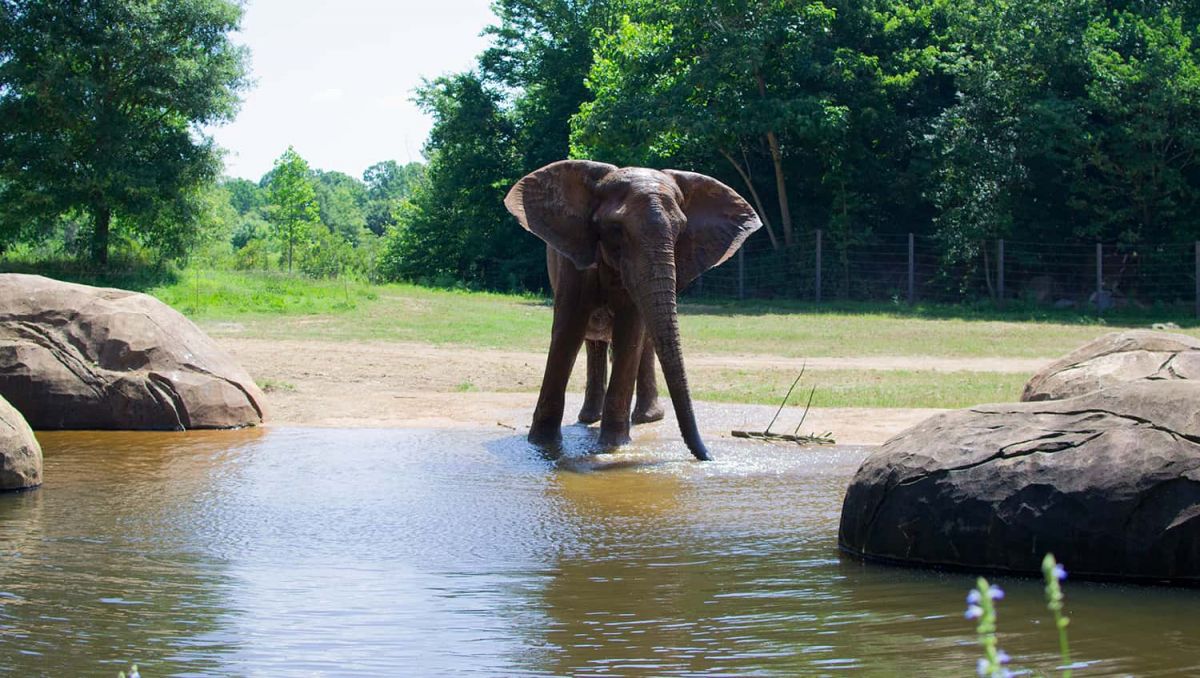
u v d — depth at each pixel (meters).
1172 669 4.45
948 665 4.56
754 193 41.50
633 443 11.12
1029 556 6.04
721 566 6.35
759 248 41.31
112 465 9.96
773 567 6.33
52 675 4.53
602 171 10.69
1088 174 37.69
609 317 11.38
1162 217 35.94
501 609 5.49
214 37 37.25
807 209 42.88
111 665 4.66
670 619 5.29
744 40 37.72
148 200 36.28
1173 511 5.80
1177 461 5.88
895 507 6.44
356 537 7.14
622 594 5.76
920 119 40.22
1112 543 5.88
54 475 9.46
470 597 5.72
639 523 7.56
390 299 31.66
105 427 12.37
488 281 53.38
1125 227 36.91
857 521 6.64
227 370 13.05
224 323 25.14
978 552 6.17
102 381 12.41
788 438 11.30
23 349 12.39
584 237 10.65
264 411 13.03
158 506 8.16
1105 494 5.91
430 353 20.62
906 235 41.41
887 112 39.59
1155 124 33.81
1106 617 5.22
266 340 22.19
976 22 37.69
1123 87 34.69
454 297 34.84
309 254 47.00
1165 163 34.91
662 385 16.75
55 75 34.12
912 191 39.72
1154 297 35.19
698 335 24.97
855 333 25.50
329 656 4.78
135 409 12.36
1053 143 34.88
